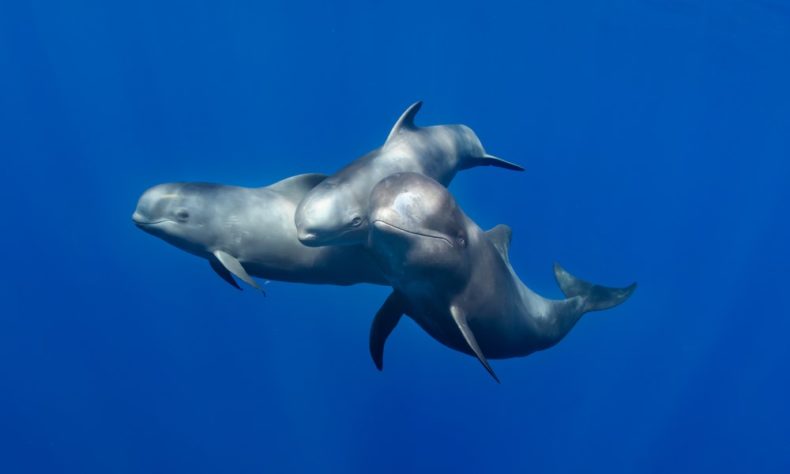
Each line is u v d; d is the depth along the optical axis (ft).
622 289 27.35
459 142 28.99
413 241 16.62
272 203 24.47
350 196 21.21
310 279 24.80
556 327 23.61
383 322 20.95
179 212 24.29
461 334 19.39
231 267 23.54
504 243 23.48
